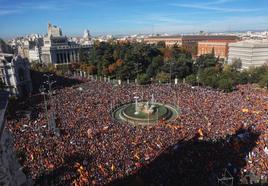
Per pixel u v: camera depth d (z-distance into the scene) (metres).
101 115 86.12
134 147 59.31
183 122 75.31
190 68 163.12
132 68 161.12
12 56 134.62
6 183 22.36
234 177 49.72
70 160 53.72
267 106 88.88
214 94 108.50
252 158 55.03
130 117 91.12
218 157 55.50
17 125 75.50
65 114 85.38
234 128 68.81
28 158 54.19
